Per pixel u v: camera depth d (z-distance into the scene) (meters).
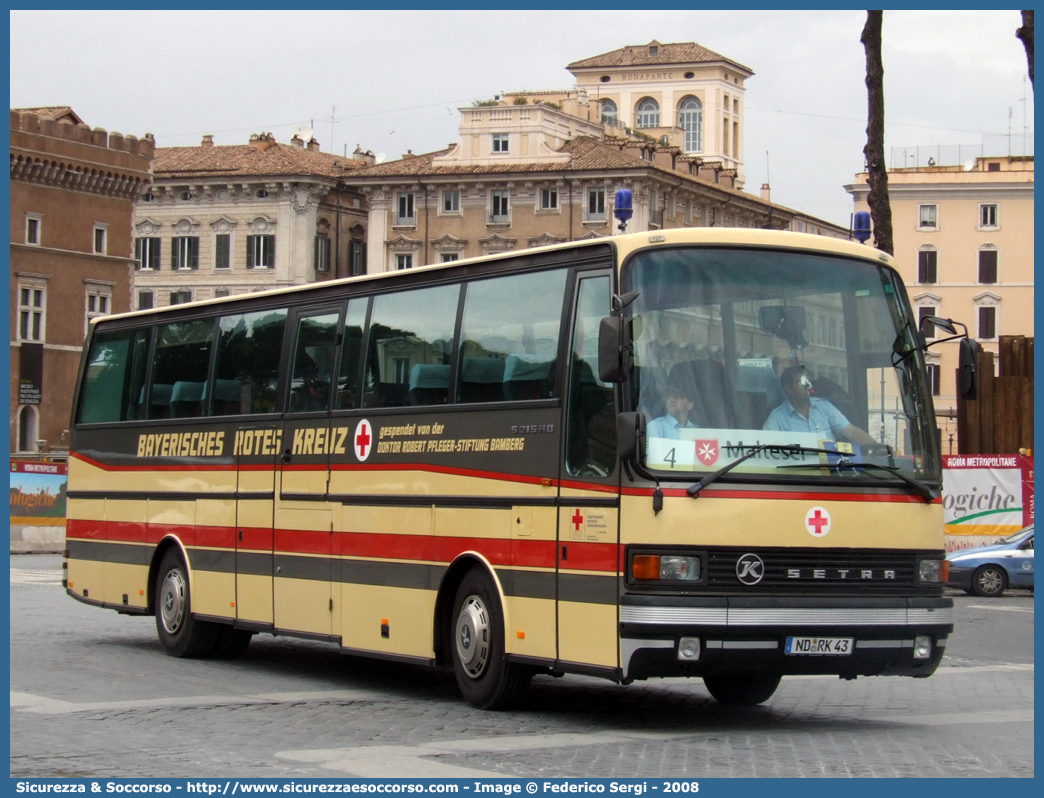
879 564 11.71
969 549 34.69
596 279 12.15
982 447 39.78
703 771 9.95
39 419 84.31
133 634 20.44
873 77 30.23
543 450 12.35
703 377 11.61
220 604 16.81
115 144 88.88
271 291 16.69
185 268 96.81
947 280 100.44
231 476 16.78
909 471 12.02
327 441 15.28
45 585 29.77
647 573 11.16
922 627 11.74
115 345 19.61
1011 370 40.31
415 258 92.31
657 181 88.12
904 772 10.08
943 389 100.19
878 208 30.27
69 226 86.81
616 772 9.89
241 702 13.55
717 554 11.22
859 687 16.06
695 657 11.08
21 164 83.12
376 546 14.37
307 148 104.50
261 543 16.16
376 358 14.80
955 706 14.30
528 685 12.95
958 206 100.44
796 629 11.26
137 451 18.67
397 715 12.77
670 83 149.12
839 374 12.05
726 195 97.06
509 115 90.56
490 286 13.41
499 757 10.48
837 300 12.20
